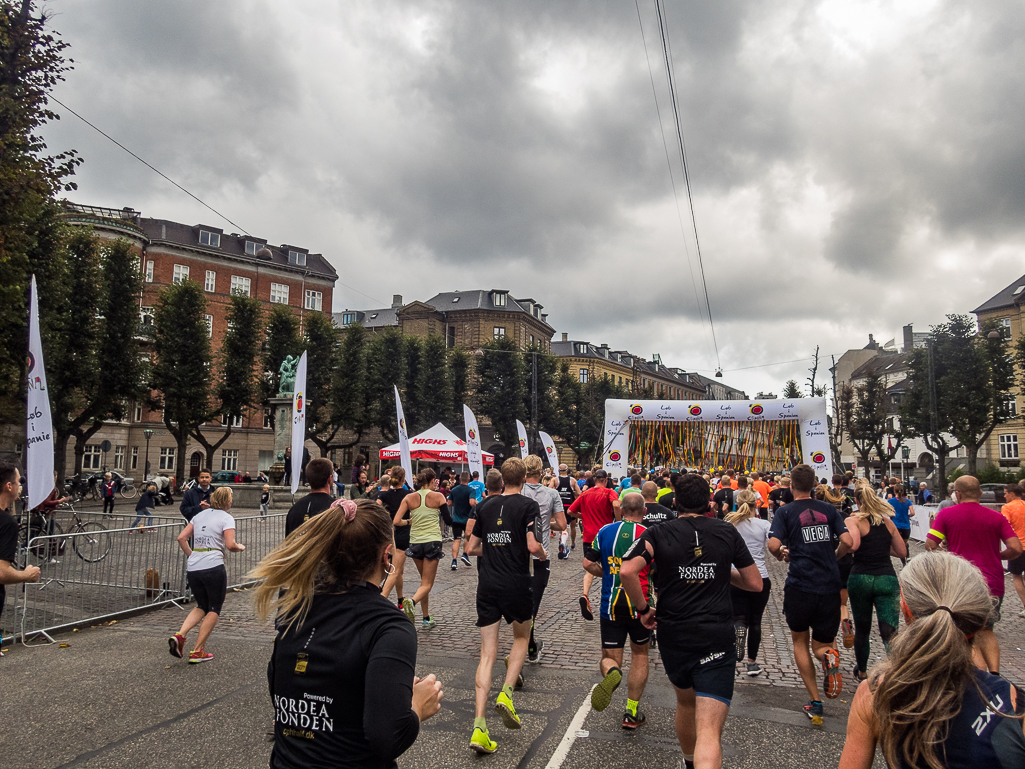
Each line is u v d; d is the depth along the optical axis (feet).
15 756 13.34
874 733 5.82
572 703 16.90
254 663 19.80
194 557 20.16
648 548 11.95
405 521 24.95
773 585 38.11
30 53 39.52
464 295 218.18
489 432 162.30
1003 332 115.96
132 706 16.14
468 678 18.70
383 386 130.31
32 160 40.42
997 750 5.03
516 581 15.26
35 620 23.20
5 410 55.93
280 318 121.19
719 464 73.61
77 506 85.10
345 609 5.94
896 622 17.94
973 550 18.35
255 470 155.94
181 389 105.40
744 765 13.38
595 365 255.29
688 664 11.41
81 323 87.61
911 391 121.60
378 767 5.53
